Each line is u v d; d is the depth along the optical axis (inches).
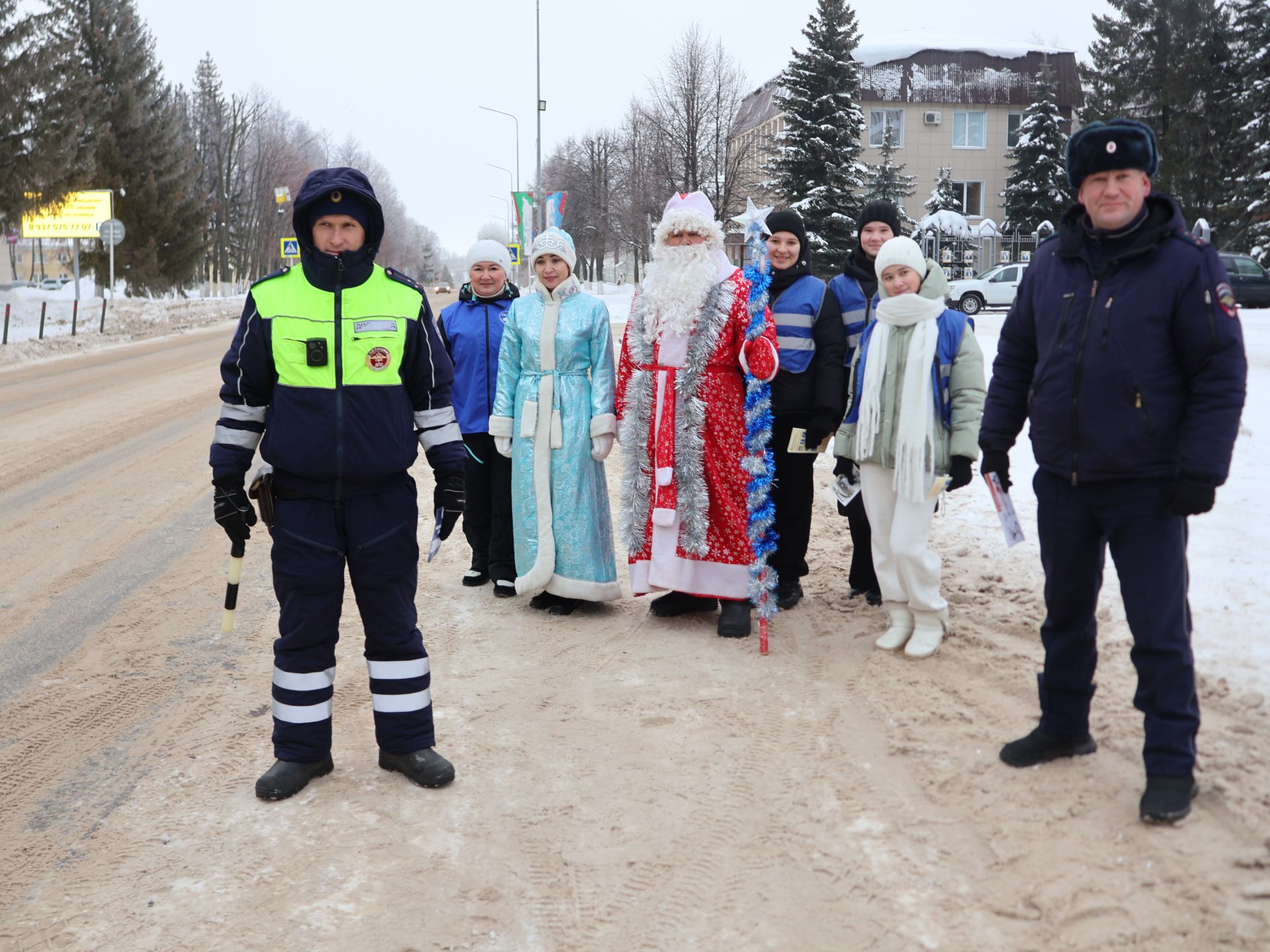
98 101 1630.2
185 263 1872.5
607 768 149.4
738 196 1472.7
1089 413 125.9
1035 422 133.0
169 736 163.3
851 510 218.7
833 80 1439.5
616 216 2053.4
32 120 1126.4
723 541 208.5
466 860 126.1
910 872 119.4
